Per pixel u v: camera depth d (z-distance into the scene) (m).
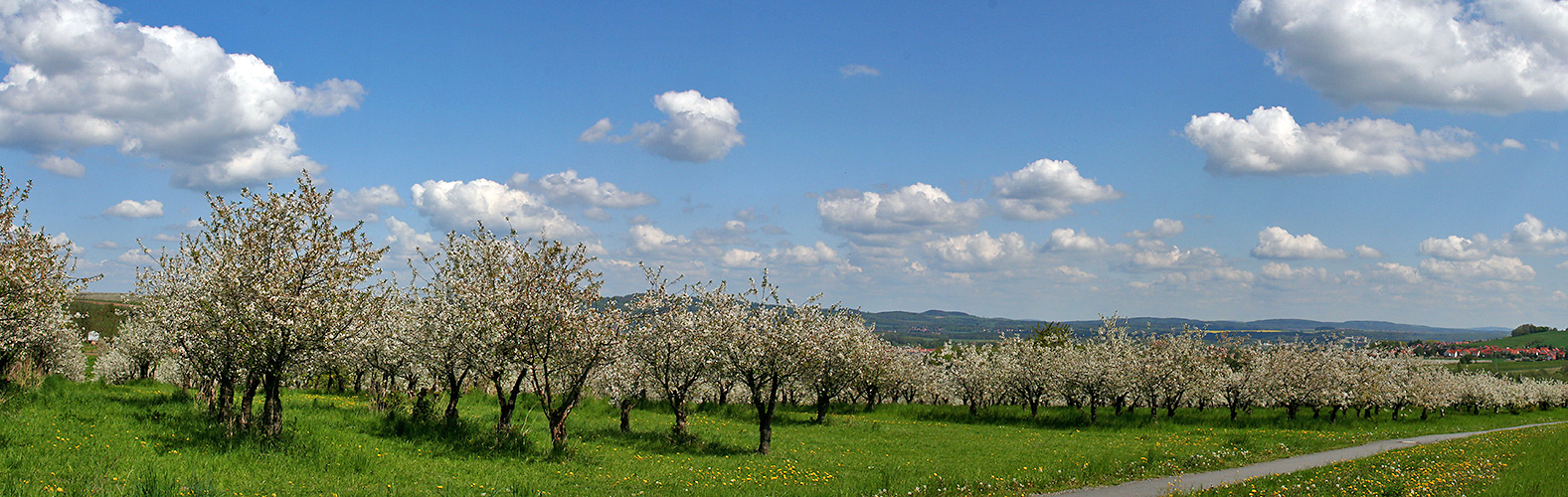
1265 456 29.89
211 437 20.97
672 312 30.22
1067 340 72.06
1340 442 36.47
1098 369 52.09
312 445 20.77
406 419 26.97
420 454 22.12
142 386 46.09
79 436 19.39
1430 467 24.66
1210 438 38.59
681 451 27.73
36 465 15.96
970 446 33.09
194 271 24.72
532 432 28.28
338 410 31.23
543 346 24.73
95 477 15.33
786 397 61.72
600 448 26.52
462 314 24.98
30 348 31.48
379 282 22.95
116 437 19.86
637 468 22.75
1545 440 37.00
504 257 24.73
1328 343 60.06
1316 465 27.25
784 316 30.44
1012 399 64.12
